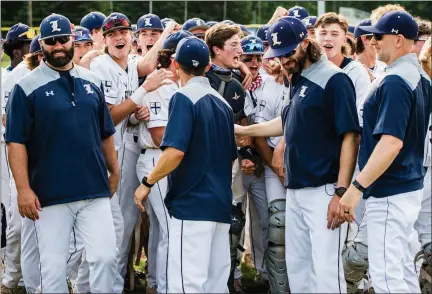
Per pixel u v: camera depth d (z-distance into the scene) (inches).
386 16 182.9
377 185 182.5
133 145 227.6
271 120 220.2
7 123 184.9
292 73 189.9
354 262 200.5
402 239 182.4
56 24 184.7
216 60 209.2
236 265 238.2
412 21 182.5
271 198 223.5
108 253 189.6
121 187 227.8
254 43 230.1
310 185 186.9
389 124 175.0
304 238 193.5
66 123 185.3
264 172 231.5
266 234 238.2
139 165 222.8
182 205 182.2
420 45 225.6
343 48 227.3
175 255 182.4
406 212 181.9
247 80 223.6
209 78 207.5
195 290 180.5
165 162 179.0
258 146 226.5
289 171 191.6
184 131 178.9
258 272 252.1
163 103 217.5
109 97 218.5
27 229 208.1
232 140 189.3
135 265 266.1
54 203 185.9
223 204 184.7
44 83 185.8
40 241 187.5
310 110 184.9
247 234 275.9
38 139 185.5
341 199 178.4
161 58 217.3
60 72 187.9
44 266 186.5
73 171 186.2
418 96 180.2
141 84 231.9
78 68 193.2
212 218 182.2
